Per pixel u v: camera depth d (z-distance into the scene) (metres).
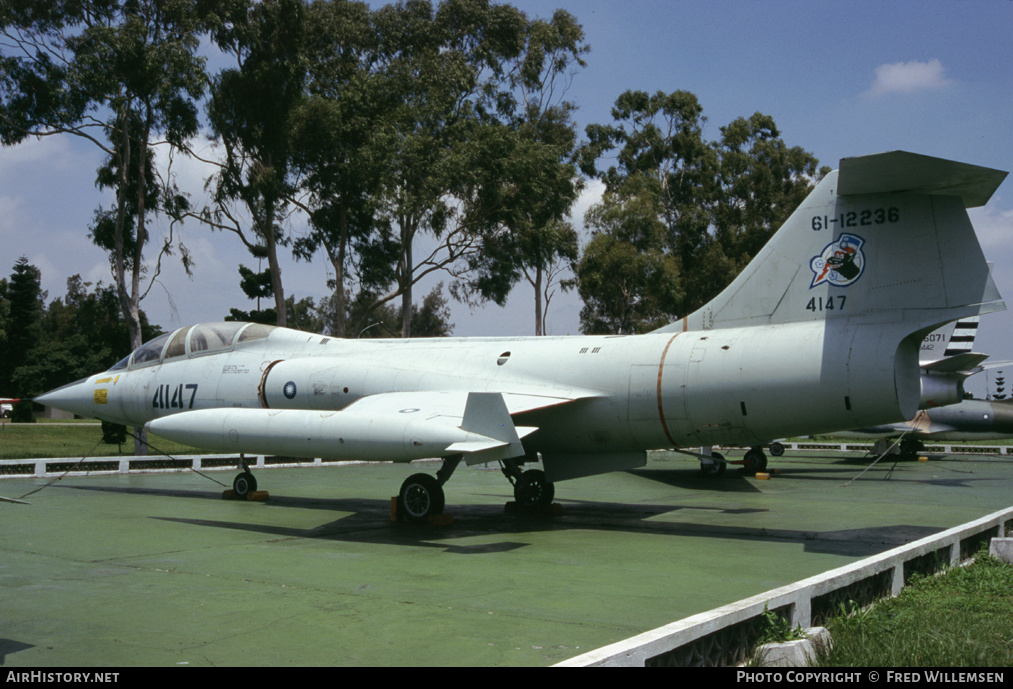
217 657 4.59
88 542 8.84
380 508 12.47
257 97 27.31
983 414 25.38
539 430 11.40
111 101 23.88
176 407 14.44
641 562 7.94
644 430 10.64
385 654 4.67
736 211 48.09
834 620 5.14
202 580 6.84
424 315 73.31
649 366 10.57
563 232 36.12
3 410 62.19
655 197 42.03
